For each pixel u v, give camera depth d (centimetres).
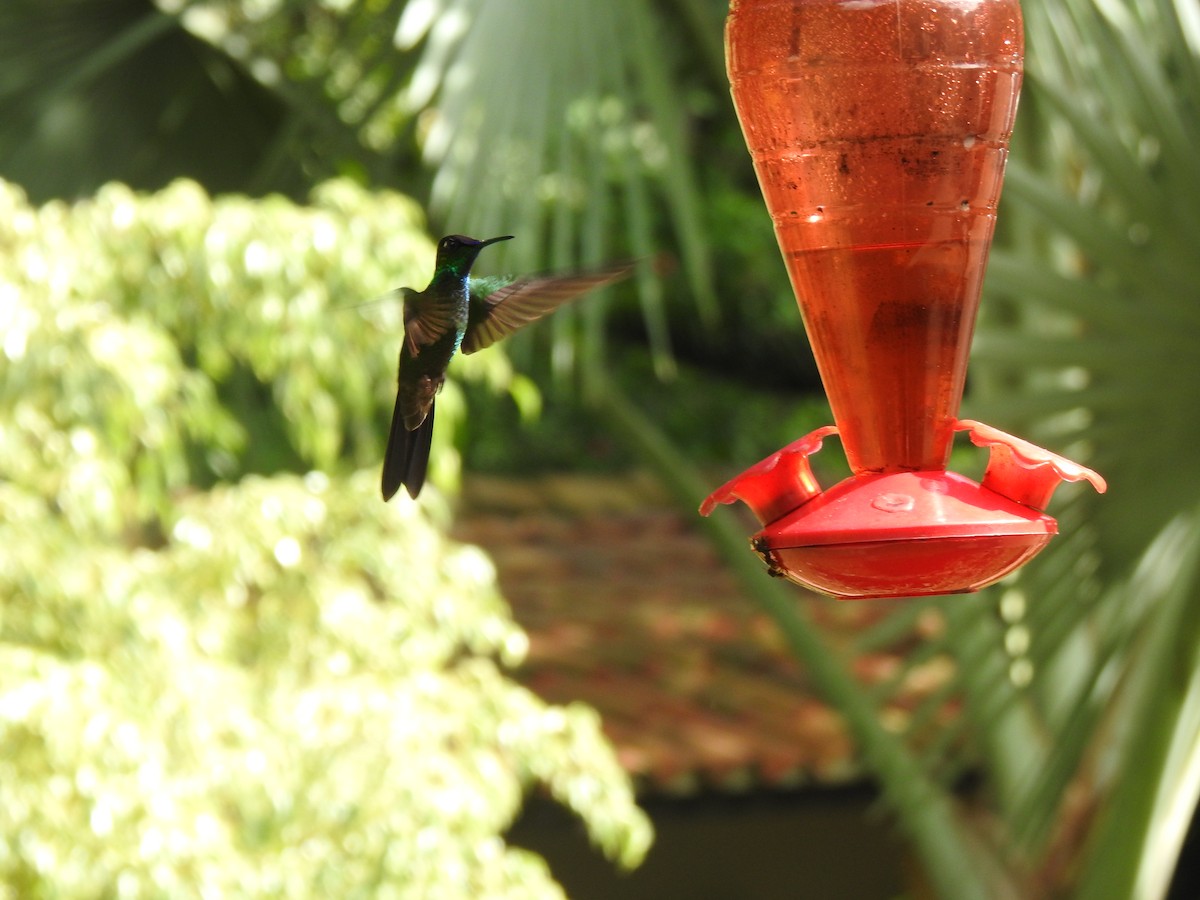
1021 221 659
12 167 685
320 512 441
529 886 424
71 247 416
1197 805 862
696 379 1493
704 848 819
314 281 438
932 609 621
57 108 695
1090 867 625
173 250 427
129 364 403
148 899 359
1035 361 557
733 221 1402
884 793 692
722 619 920
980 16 265
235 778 389
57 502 412
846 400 279
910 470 276
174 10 705
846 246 271
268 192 695
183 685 396
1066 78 575
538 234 571
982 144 268
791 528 265
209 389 451
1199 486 546
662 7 679
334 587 443
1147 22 552
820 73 266
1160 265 543
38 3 685
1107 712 646
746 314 1458
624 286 1381
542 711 462
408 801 401
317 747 404
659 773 746
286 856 395
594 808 457
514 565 996
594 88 586
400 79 669
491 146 570
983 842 717
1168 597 568
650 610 930
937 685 848
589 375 779
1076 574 564
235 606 446
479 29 577
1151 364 546
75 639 396
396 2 659
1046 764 598
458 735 450
